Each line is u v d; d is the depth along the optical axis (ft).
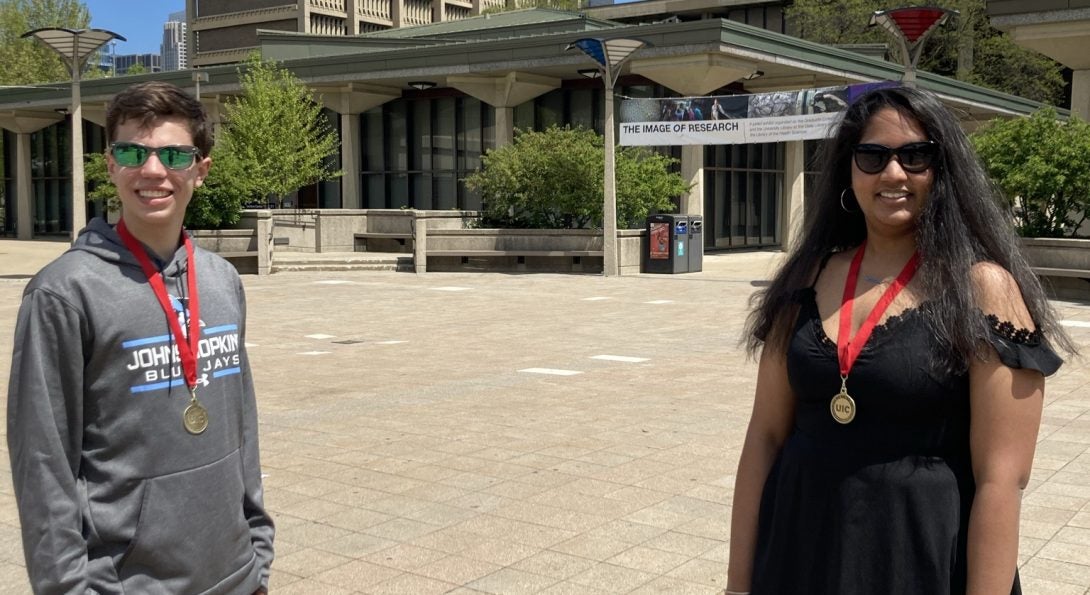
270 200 120.47
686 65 83.15
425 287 69.46
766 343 7.92
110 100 8.00
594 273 81.15
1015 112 123.03
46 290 7.34
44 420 7.22
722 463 21.91
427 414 27.68
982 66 169.07
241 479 8.40
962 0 152.35
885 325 6.98
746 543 7.86
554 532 17.51
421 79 103.45
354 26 289.12
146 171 7.67
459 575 15.56
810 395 7.30
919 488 6.81
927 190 7.20
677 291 64.95
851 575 6.89
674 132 79.77
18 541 17.39
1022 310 6.86
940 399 6.79
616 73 76.18
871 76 98.37
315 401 29.89
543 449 23.36
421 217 83.61
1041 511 18.37
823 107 72.84
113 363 7.54
